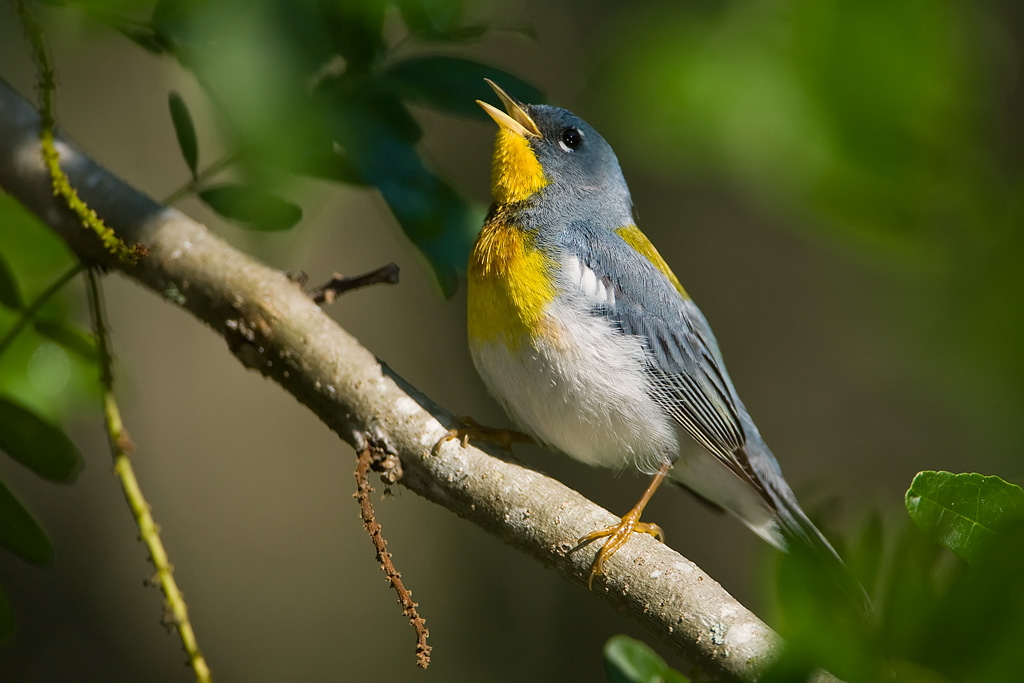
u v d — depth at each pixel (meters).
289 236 7.73
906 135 3.80
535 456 14.13
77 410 7.51
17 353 7.35
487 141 15.25
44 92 6.03
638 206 14.94
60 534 12.95
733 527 14.21
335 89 6.64
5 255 7.57
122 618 12.96
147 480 13.66
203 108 8.16
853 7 3.83
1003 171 3.87
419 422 6.40
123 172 13.95
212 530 13.80
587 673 13.77
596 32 15.11
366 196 14.87
